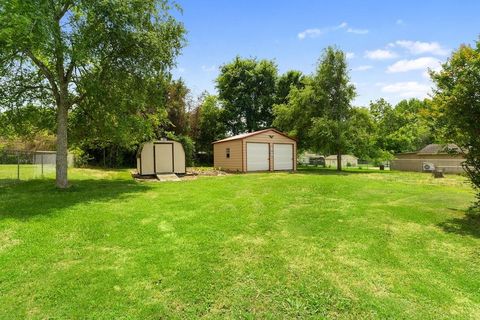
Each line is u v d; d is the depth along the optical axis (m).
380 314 3.31
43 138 23.25
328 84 24.34
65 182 11.59
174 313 3.32
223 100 35.78
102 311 3.35
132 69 12.25
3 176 15.40
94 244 5.25
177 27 13.04
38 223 6.35
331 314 3.32
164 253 4.86
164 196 9.88
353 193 10.77
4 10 8.41
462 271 4.34
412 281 4.03
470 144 6.88
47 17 9.01
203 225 6.40
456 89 6.45
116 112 12.95
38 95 12.74
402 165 28.41
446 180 16.58
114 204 8.43
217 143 24.61
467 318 3.25
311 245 5.32
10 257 4.66
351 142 23.66
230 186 12.49
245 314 3.31
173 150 18.52
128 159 27.42
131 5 11.27
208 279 4.04
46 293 3.68
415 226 6.48
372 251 5.05
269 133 22.66
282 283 3.97
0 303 3.48
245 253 4.91
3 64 10.02
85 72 11.84
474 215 7.38
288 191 11.15
